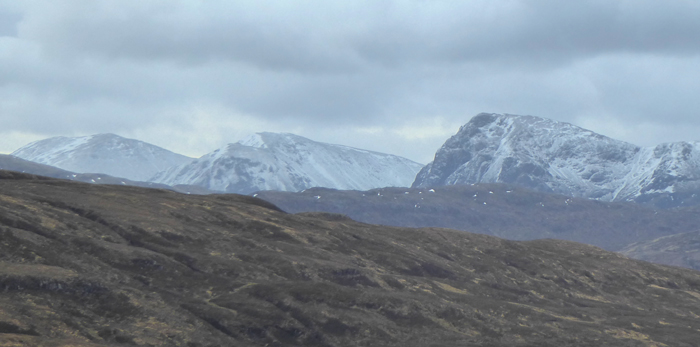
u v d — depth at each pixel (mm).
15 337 108438
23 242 160000
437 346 161750
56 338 121750
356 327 164750
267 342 150750
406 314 178000
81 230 183250
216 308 156250
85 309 138375
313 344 155625
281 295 170000
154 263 174250
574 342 179000
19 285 136375
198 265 183250
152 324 140375
